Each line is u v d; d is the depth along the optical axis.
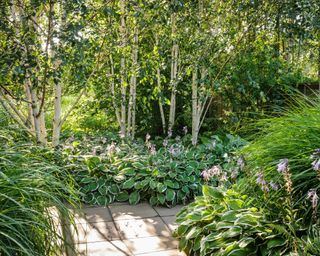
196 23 5.34
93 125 7.73
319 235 2.13
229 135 5.69
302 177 2.37
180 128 7.42
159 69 6.31
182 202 4.12
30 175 2.17
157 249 2.98
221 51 5.66
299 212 2.40
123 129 6.37
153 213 3.82
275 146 2.60
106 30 4.46
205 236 2.75
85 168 4.37
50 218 2.07
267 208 2.49
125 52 5.05
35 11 3.82
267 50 5.94
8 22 3.72
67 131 6.79
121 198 4.17
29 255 1.65
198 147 5.34
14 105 4.39
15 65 3.67
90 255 2.87
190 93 6.96
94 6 4.22
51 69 3.91
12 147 2.51
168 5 4.50
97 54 4.77
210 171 3.21
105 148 5.34
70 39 3.56
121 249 2.98
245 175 2.86
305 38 5.36
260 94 6.14
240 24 5.66
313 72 8.31
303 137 2.56
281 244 2.26
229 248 2.41
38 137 4.16
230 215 2.68
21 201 1.96
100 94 6.05
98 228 3.40
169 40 5.78
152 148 4.74
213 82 5.73
